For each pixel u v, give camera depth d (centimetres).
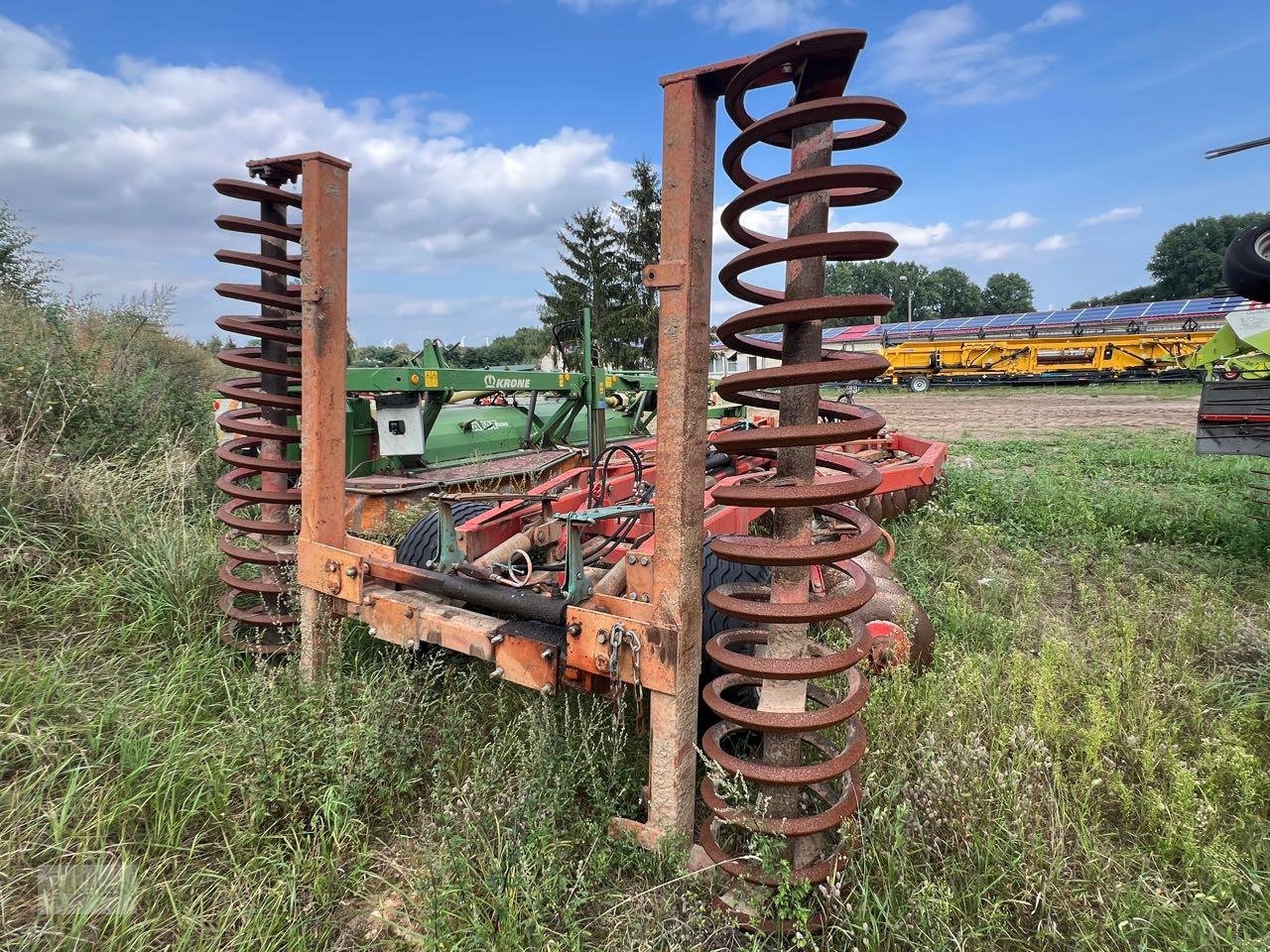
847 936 200
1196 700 335
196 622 375
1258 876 227
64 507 441
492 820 246
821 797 246
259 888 222
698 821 268
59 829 222
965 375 3972
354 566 303
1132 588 537
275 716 281
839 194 221
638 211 4422
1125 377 3584
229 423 361
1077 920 215
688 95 198
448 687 336
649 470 525
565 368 902
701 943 205
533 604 265
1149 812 259
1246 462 1063
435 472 653
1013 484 827
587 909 230
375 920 226
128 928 202
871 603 372
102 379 667
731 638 252
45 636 347
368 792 271
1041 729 303
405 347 873
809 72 186
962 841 240
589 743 279
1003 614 480
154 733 271
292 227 353
